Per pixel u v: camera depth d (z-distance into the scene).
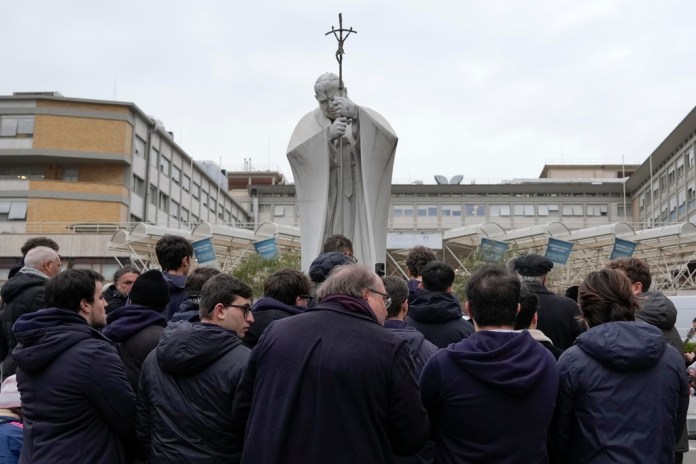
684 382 3.93
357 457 3.33
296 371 3.42
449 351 3.71
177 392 4.02
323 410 3.36
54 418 4.21
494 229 32.41
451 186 70.19
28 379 4.32
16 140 45.25
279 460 3.34
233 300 4.27
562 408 3.87
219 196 63.75
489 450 3.56
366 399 3.39
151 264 30.64
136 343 4.64
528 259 5.69
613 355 3.77
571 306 5.53
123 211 45.47
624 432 3.72
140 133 48.22
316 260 5.18
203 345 4.01
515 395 3.57
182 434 3.97
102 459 4.22
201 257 26.89
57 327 4.30
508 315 3.76
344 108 11.33
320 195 11.56
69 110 45.72
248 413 3.71
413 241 33.59
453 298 5.20
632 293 4.07
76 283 4.48
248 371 3.66
